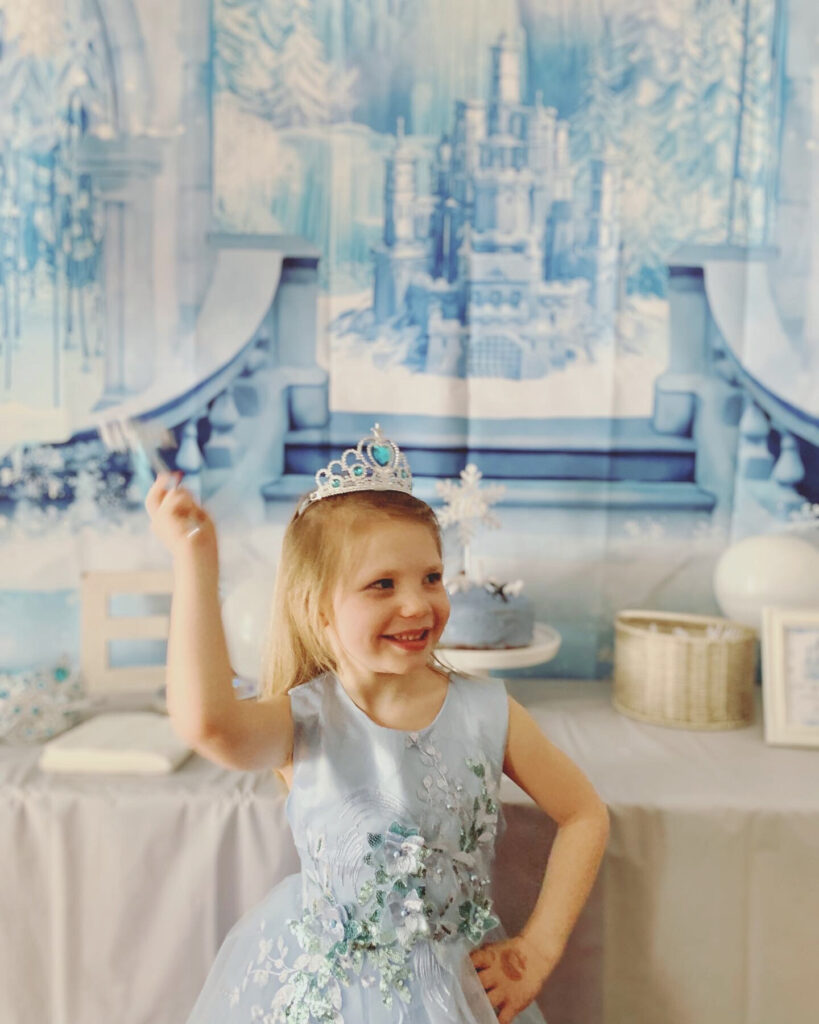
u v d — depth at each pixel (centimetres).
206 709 78
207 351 150
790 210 150
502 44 147
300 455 152
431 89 148
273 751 85
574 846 92
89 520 151
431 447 152
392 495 89
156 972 107
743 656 134
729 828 105
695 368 152
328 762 87
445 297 150
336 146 148
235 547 152
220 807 106
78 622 151
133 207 147
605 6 147
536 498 153
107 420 149
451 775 88
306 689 90
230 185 148
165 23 146
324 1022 79
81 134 146
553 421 152
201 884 106
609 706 142
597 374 152
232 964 91
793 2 147
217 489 151
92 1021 107
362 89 148
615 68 148
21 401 148
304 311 150
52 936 107
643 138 149
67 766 113
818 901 105
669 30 148
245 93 147
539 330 151
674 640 133
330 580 86
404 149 149
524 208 150
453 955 83
